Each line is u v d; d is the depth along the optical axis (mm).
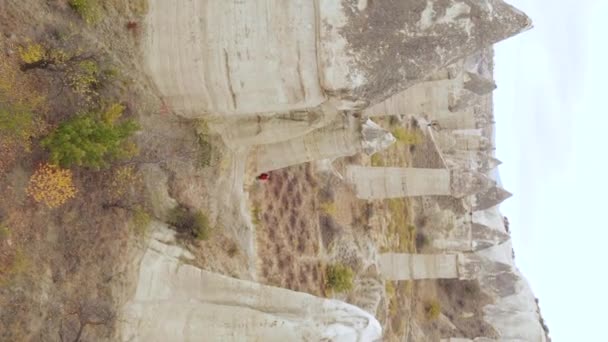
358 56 12961
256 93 13422
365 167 25156
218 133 15875
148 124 13570
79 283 11531
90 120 11648
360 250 24922
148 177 13664
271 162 18391
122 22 13320
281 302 13508
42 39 11500
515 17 13727
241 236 17094
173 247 14078
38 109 11141
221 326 13070
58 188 11117
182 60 13375
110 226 12344
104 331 11844
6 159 10492
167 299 13227
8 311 10250
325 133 17469
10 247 10398
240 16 13055
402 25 13164
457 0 13477
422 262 25359
